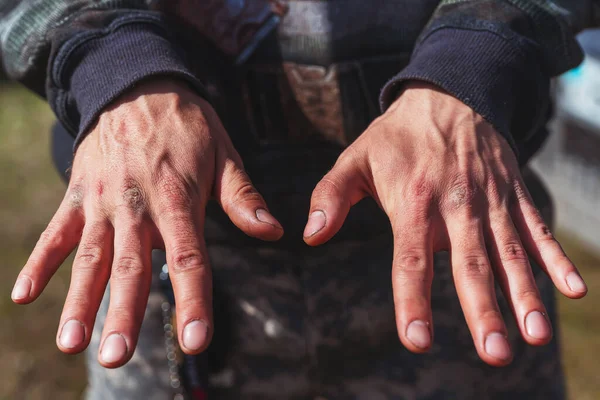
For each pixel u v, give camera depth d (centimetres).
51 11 56
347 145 64
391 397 70
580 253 155
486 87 53
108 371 71
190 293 46
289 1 61
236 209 50
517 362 70
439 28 56
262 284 68
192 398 69
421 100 53
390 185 50
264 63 62
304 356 70
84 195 51
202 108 53
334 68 61
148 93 53
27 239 168
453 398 70
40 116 242
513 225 49
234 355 70
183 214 48
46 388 125
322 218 49
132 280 47
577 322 136
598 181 151
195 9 60
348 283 68
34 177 201
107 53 54
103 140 52
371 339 69
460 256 47
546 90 57
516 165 52
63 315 46
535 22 56
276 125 64
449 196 49
